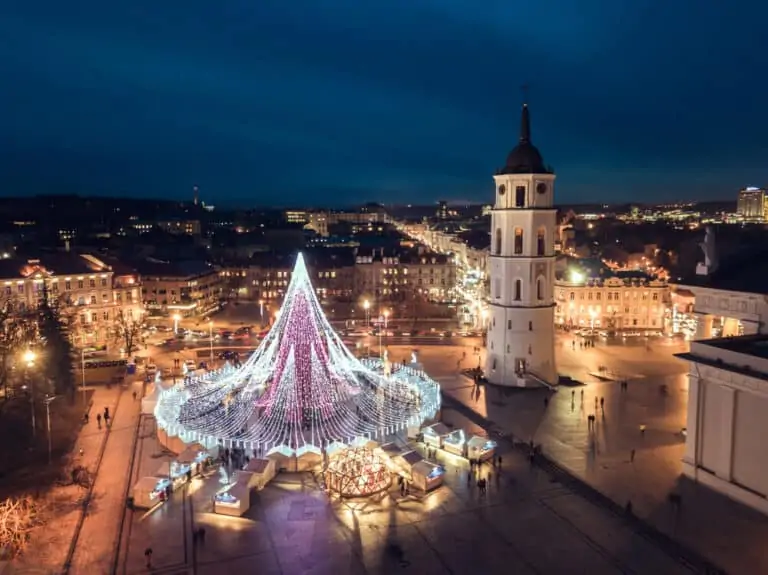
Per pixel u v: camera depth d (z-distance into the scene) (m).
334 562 38.28
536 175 77.06
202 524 43.25
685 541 40.56
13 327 72.38
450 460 54.72
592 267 129.62
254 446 56.38
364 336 115.31
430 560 38.47
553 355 80.50
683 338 109.75
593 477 50.62
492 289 81.62
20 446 57.06
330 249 189.88
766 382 43.62
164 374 84.62
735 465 47.25
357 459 50.00
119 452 56.38
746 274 58.59
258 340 110.75
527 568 37.59
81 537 41.38
